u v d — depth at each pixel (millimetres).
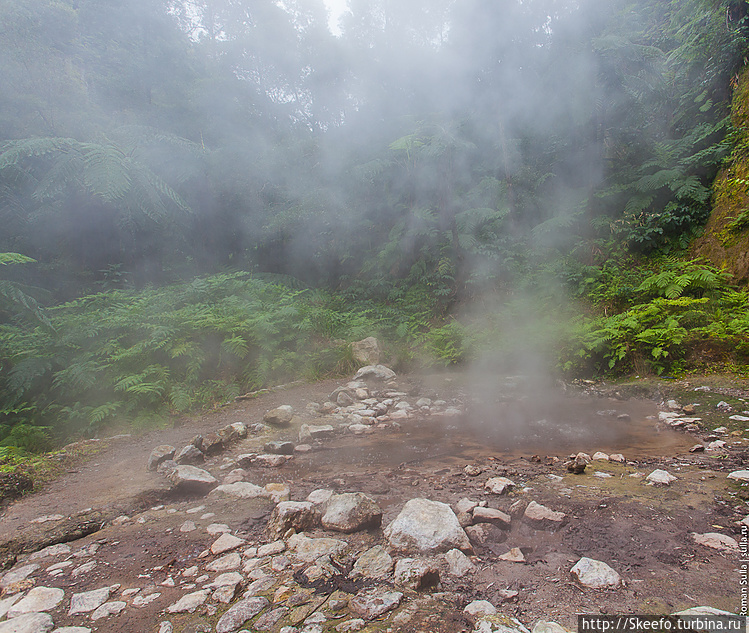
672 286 6668
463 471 2781
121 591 1615
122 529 2201
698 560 1634
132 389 4789
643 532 1865
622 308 7215
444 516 1880
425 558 1687
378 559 1690
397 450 3402
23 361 5160
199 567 1758
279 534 1951
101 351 5500
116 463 3441
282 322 7117
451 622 1305
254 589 1536
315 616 1357
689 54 8570
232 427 3930
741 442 3115
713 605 1346
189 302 7531
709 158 7996
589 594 1439
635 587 1472
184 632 1337
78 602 1537
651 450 3129
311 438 3846
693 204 7840
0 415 4891
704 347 5582
